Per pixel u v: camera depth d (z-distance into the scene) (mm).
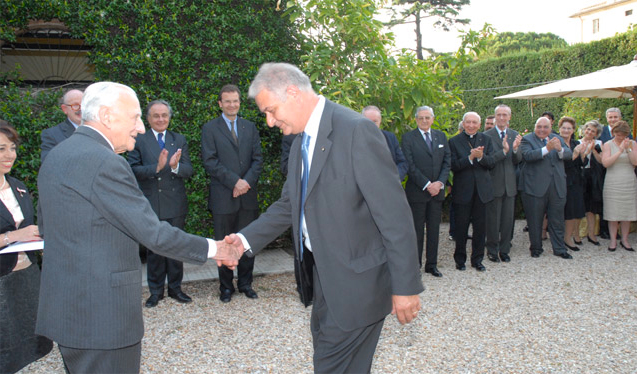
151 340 3729
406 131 6387
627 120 10906
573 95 8688
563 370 3166
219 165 4590
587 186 7137
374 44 5938
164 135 4582
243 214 4797
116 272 1849
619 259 6266
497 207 6035
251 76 6031
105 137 1979
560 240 6391
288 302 4617
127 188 1862
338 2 5664
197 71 5965
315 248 1961
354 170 1868
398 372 3150
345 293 1938
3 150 2799
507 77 14469
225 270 4637
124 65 5562
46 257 1880
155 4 5539
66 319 1813
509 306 4453
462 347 3545
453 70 6555
